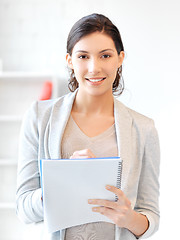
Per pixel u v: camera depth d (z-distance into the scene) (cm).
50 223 113
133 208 127
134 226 119
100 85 117
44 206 111
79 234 119
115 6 344
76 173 106
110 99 130
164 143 337
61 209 111
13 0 357
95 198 110
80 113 129
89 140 124
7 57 356
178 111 337
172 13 340
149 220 126
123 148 124
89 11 348
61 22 353
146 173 133
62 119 125
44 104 132
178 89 337
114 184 108
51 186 108
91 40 115
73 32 118
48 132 126
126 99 339
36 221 126
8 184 344
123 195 109
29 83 348
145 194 133
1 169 345
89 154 113
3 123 348
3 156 346
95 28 115
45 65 353
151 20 341
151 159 133
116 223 113
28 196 122
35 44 355
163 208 333
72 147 124
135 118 132
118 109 130
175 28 339
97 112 128
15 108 348
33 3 356
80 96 127
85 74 117
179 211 332
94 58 115
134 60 340
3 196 343
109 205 110
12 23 357
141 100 339
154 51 340
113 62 117
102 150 124
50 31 354
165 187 334
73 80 145
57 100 132
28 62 355
